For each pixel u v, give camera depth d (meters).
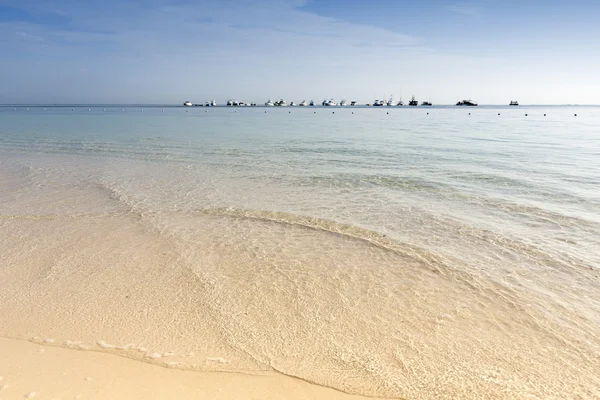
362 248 7.22
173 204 10.12
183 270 6.25
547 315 5.01
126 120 57.09
